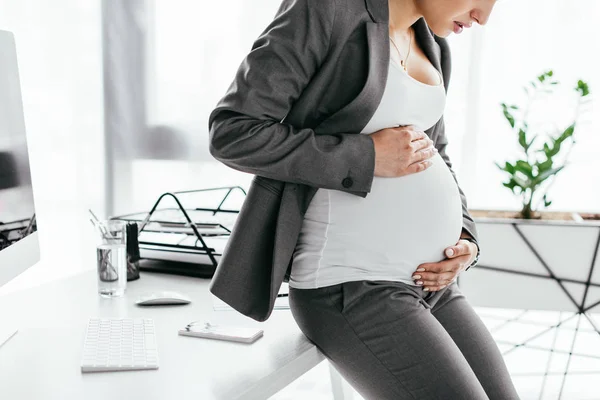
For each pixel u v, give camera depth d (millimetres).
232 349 1102
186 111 3023
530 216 2904
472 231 1379
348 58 1126
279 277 1146
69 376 961
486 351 1290
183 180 3061
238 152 1091
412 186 1185
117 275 1397
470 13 1206
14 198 1185
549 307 2766
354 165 1099
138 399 886
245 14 2941
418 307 1152
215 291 1180
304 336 1189
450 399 1059
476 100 3047
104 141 3098
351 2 1107
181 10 2979
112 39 3039
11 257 1160
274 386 1009
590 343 2777
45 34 3072
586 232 2686
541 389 2326
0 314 1269
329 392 2289
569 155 3045
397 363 1097
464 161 3084
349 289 1136
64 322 1222
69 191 3139
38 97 3104
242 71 1103
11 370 982
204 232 1622
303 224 1194
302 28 1084
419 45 1370
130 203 3107
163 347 1100
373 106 1129
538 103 3031
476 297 2816
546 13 2977
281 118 1124
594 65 2969
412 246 1180
